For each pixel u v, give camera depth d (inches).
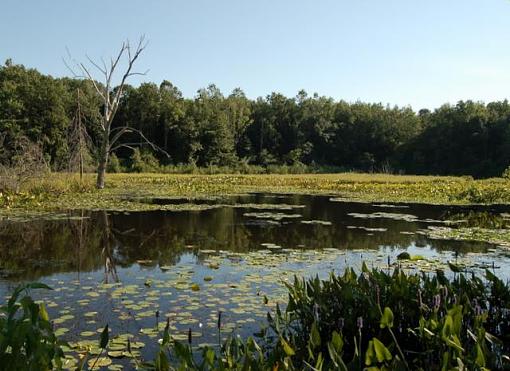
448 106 3068.4
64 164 978.7
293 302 188.5
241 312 228.5
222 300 248.2
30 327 106.7
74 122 1023.6
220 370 116.6
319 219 589.9
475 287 190.2
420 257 352.2
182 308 234.8
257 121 3142.2
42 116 1931.6
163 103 2603.3
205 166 2568.9
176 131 2546.8
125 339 193.8
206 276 300.5
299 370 136.1
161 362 123.0
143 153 2269.9
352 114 3272.6
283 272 311.9
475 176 2463.1
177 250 388.2
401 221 580.1
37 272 309.3
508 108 3029.0
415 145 2878.9
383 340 177.0
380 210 710.5
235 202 814.5
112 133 2578.7
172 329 206.2
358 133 3159.5
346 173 2469.2
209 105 2910.9
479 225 553.0
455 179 1681.8
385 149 3107.8
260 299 250.4
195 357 177.2
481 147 2630.4
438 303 159.3
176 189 1061.8
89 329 205.5
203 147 2591.0
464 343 158.1
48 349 108.3
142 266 329.1
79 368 142.2
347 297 180.9
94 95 1908.2
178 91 2972.4
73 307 234.8
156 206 695.7
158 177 1535.4
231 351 142.9
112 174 1733.5
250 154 2933.1
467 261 353.1
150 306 237.9
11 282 283.3
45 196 761.6
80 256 361.1
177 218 581.3
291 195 1015.6
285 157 2878.9
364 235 472.1
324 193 1062.4
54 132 1863.9
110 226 510.6
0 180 772.0
